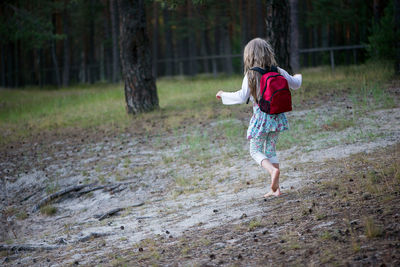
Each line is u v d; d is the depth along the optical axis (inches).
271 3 544.4
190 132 421.7
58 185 328.8
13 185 349.1
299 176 230.5
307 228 145.2
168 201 247.8
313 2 1105.4
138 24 552.7
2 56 1654.8
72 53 1827.0
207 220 187.3
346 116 376.5
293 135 339.6
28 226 264.4
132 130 473.7
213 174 284.4
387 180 182.7
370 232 126.0
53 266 162.1
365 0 1061.1
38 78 1745.8
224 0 1198.3
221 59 1551.4
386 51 685.3
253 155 168.9
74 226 237.6
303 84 597.3
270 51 161.5
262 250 133.9
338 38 1208.8
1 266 179.0
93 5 1471.5
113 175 326.0
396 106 382.0
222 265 127.8
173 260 140.0
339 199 169.8
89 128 522.0
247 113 475.2
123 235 193.6
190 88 774.5
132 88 561.9
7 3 974.4
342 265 112.0
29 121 637.3
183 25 1330.0
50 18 1301.7
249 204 196.7
